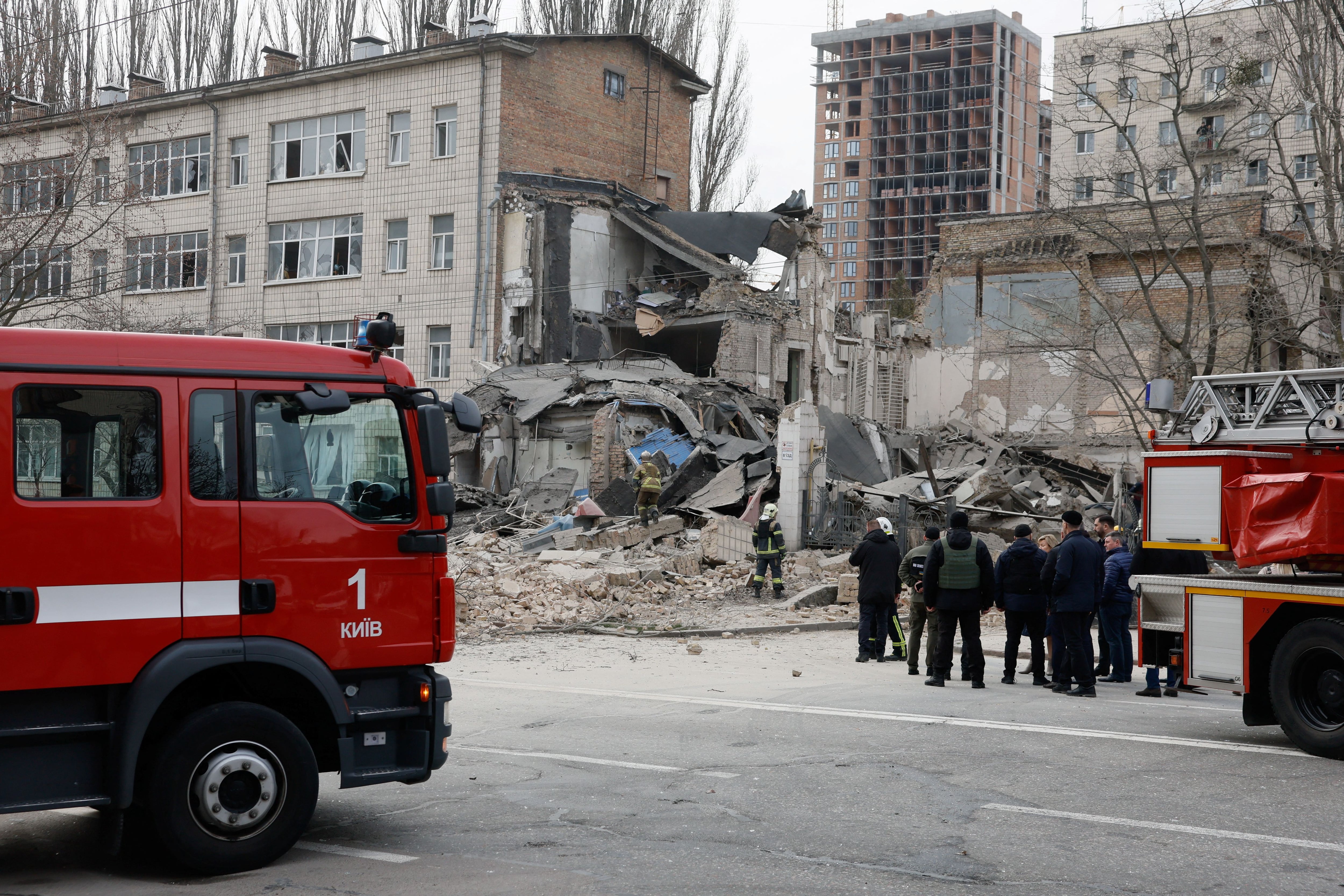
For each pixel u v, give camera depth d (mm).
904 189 127188
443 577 6621
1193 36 28359
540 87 38406
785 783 7730
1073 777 7895
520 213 36812
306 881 5738
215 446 6121
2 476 5609
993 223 46000
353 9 46688
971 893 5438
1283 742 9289
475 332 37188
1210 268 23297
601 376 32531
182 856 5785
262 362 6293
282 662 6074
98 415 5879
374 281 39125
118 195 27906
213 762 5887
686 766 8281
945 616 12336
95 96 41219
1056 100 31125
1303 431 9672
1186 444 10508
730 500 24953
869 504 24672
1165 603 10289
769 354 37500
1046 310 40500
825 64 131500
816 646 15562
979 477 26875
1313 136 23172
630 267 39750
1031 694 11867
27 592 5598
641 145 42312
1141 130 53750
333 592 6277
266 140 41219
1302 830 6543
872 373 44000
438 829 6680
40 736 5613
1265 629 9336
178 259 42562
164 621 5871
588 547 22562
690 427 29031
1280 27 22734
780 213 38938
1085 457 35938
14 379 5695
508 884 5578
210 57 47094
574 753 8742
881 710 10633
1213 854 6066
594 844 6293
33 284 28344
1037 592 12477
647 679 12547
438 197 38062
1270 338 23469
